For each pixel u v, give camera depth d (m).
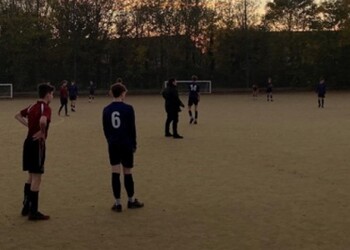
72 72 63.38
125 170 9.32
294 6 68.62
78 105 41.59
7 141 18.84
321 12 67.81
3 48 60.19
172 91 19.44
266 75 69.12
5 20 59.66
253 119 27.72
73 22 62.22
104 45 64.19
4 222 8.53
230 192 10.48
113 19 64.69
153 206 9.46
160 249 7.09
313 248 7.09
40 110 8.56
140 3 65.44
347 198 9.89
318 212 8.92
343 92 63.62
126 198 10.09
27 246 7.30
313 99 49.75
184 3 66.38
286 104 42.00
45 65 62.44
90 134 21.03
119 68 65.75
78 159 14.73
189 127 23.58
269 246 7.18
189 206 9.42
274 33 69.00
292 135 20.14
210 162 14.07
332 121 26.12
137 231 7.96
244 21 68.81
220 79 69.44
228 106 39.84
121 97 9.32
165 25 65.81
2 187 11.10
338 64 68.12
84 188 10.95
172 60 67.12
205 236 7.66
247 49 68.38
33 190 8.62
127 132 9.15
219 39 68.75
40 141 8.53
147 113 32.59
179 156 15.15
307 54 68.38
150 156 15.17
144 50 66.12
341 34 66.69
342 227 8.05
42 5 62.75
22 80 61.28
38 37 60.94
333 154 15.24
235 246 7.18
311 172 12.51
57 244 7.38
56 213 9.05
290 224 8.23
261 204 9.49
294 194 10.25
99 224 8.36
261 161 14.13
